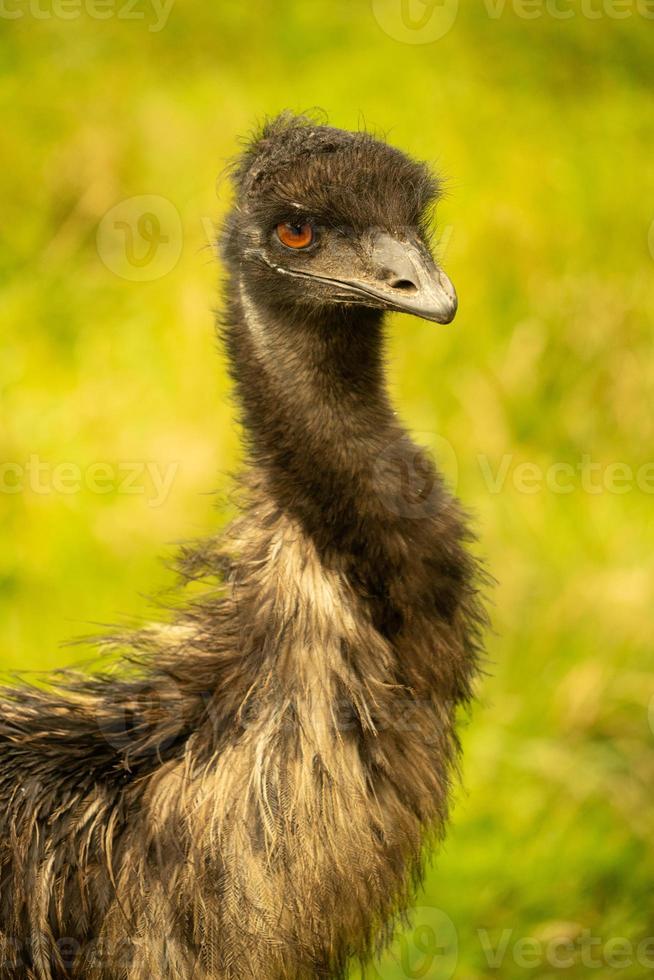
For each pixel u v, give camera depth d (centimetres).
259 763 1265
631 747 1980
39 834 1330
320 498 1273
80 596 2175
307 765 1266
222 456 2281
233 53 2859
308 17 2891
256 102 2722
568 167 2644
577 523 2245
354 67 2794
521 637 2088
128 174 2614
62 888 1317
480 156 2634
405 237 1310
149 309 2464
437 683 1308
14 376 2412
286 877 1273
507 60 2881
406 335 2370
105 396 2369
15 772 1355
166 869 1286
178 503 2238
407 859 1362
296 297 1309
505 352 2392
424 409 2319
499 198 2545
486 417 2327
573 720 1998
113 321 2477
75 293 2517
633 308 2478
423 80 2778
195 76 2809
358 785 1282
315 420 1284
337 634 1270
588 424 2369
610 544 2223
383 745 1291
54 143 2656
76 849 1320
